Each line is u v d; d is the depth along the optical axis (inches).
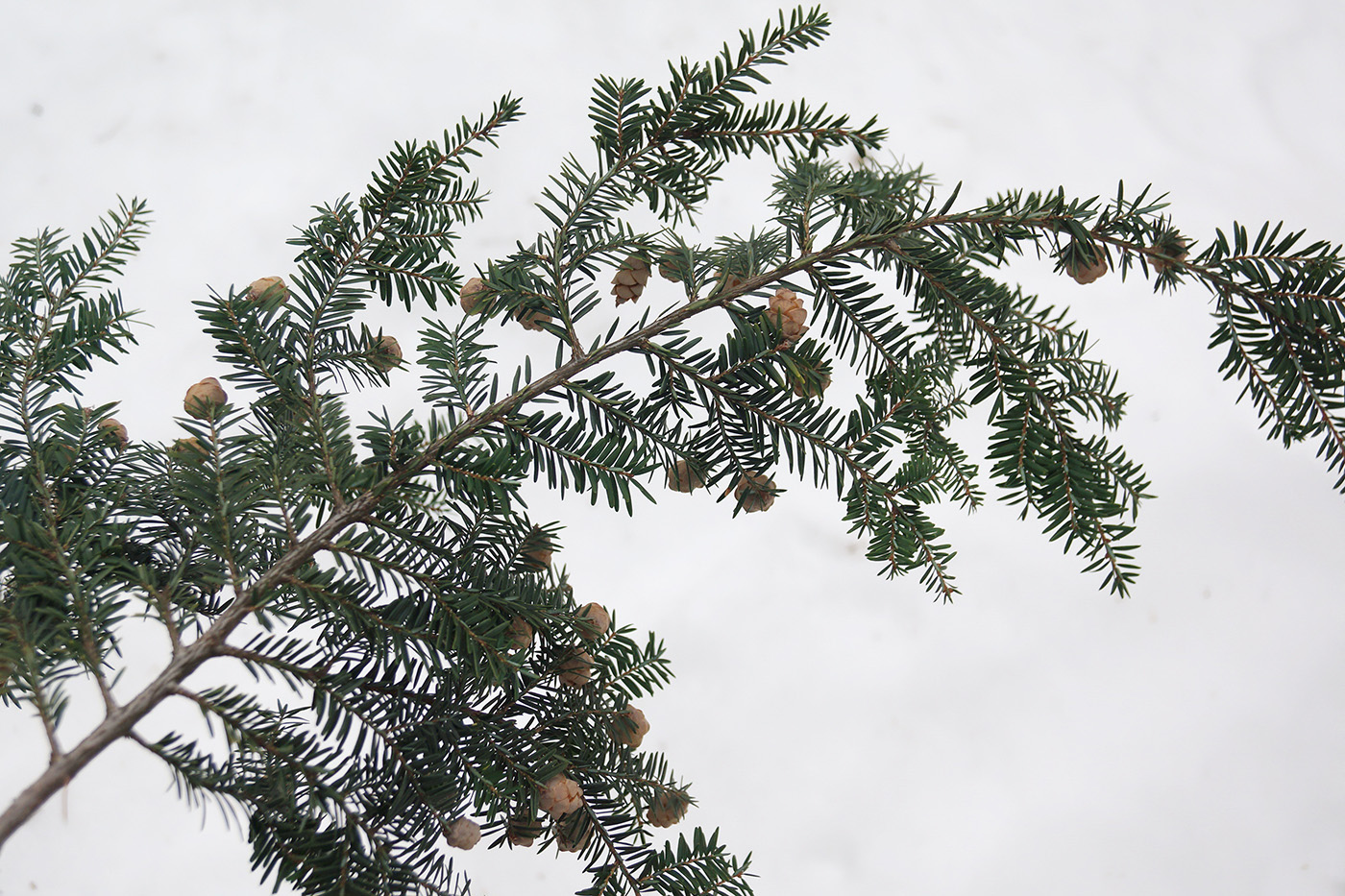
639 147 32.3
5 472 30.2
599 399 30.7
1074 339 30.1
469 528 30.8
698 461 30.9
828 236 33.7
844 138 31.9
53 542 28.8
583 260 31.7
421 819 29.9
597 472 30.4
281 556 30.2
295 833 29.0
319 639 30.4
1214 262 29.9
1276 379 29.8
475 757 30.6
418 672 30.4
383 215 32.0
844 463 31.0
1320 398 29.7
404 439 30.1
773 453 30.9
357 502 29.9
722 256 31.8
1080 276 30.5
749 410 30.8
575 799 30.7
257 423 31.1
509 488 29.9
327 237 32.2
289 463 29.9
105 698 28.3
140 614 29.0
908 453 31.4
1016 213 30.5
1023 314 30.2
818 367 30.5
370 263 31.9
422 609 30.1
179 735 28.7
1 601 29.0
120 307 31.8
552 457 30.5
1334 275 29.4
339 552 29.6
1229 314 29.9
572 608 31.4
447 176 32.2
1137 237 30.2
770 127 32.0
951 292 30.5
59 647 28.4
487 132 32.4
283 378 31.0
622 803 31.6
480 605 30.4
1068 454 30.0
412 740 30.0
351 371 32.1
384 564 29.9
